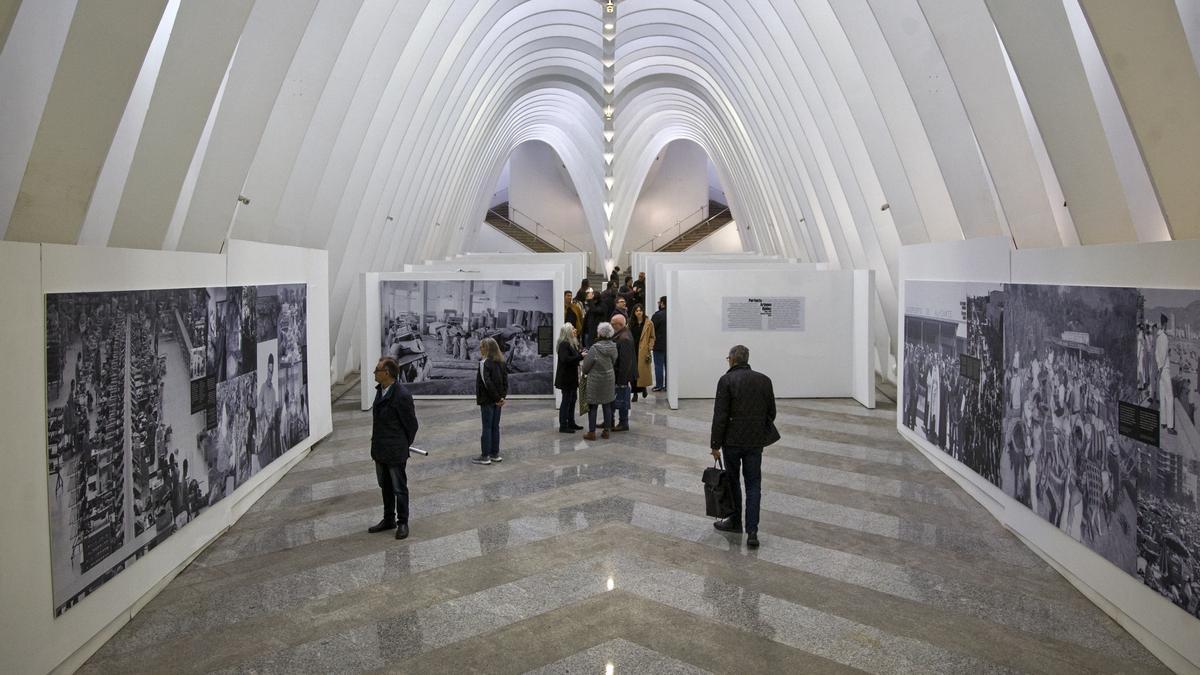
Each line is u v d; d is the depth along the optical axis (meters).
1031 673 4.93
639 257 31.97
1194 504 4.72
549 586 6.27
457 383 15.20
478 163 33.53
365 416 13.80
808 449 11.05
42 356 4.78
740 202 40.44
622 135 39.69
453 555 6.97
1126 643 5.32
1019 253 7.43
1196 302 4.71
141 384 6.02
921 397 10.77
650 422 13.01
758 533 7.55
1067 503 6.36
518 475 9.66
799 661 5.05
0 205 5.87
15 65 5.53
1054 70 7.33
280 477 9.65
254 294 8.66
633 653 5.15
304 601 6.02
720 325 15.32
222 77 7.30
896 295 15.91
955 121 10.34
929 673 4.91
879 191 14.75
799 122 17.72
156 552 6.21
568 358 12.13
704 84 30.75
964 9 8.70
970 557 6.93
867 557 6.92
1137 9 5.72
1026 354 7.19
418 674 4.89
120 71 5.79
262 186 10.62
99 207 7.08
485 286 15.15
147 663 5.09
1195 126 5.88
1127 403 5.47
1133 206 7.58
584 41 28.47
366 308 14.21
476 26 17.62
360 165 14.20
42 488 4.74
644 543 7.26
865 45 11.77
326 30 10.20
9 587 4.41
